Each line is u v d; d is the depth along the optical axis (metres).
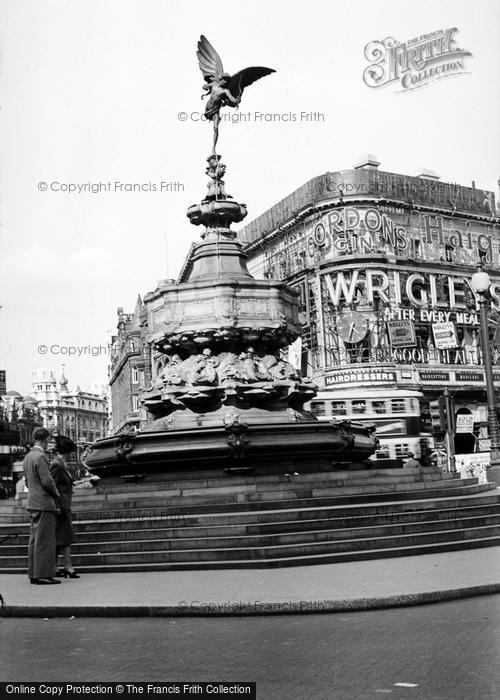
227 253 18.30
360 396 33.69
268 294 17.25
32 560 10.45
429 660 6.32
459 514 13.10
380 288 54.03
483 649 6.60
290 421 16.70
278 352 18.36
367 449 16.75
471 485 15.83
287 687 5.71
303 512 12.20
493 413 21.50
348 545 11.45
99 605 8.57
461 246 59.16
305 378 18.30
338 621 7.88
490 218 60.28
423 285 56.09
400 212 56.56
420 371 53.12
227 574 10.39
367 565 10.77
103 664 6.52
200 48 19.09
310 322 55.69
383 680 5.81
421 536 12.03
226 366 16.98
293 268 58.97
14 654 6.95
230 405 16.81
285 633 7.42
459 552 11.84
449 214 58.50
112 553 11.53
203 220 18.91
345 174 55.91
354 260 53.94
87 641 7.37
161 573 10.83
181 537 11.76
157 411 17.73
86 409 114.25
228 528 11.68
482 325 21.72
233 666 6.31
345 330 52.19
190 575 10.50
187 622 8.09
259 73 18.88
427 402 46.78
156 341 17.66
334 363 53.44
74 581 10.52
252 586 9.35
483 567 10.31
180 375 17.06
